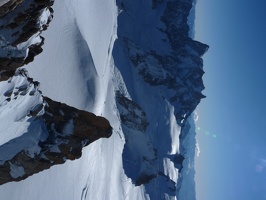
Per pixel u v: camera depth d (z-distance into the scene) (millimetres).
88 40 81062
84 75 70750
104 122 29578
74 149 28031
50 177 45750
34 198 39625
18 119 23188
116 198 89312
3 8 13883
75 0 73500
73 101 61250
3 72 17562
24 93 21688
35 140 25672
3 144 23844
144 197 120375
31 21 16344
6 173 24922
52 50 55031
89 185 66562
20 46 17000
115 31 117312
